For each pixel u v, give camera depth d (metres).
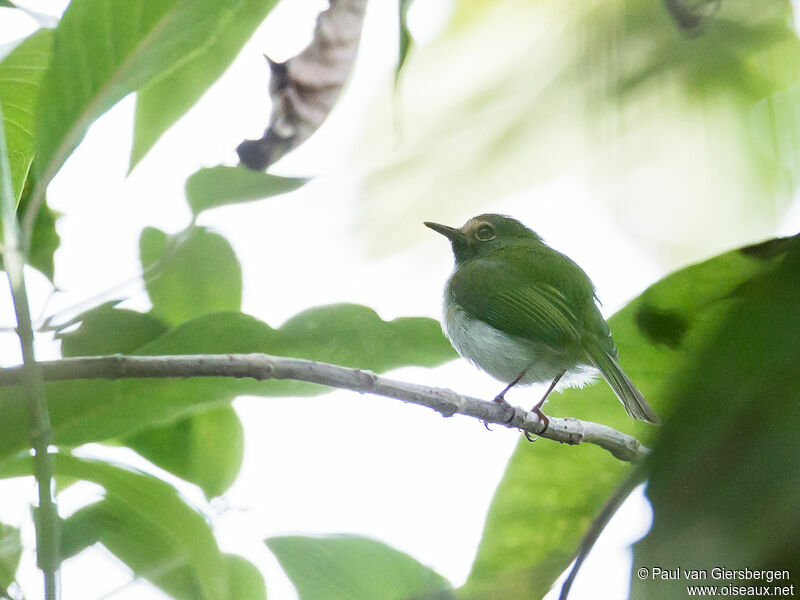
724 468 2.54
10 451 4.42
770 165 13.80
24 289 3.88
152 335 5.90
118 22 4.75
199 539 4.73
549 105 14.30
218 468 5.93
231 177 4.94
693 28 5.95
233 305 6.29
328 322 5.59
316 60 5.64
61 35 4.70
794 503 2.45
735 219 14.72
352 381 5.42
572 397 5.91
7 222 3.88
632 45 12.70
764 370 2.73
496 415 6.99
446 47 15.26
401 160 15.45
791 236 5.04
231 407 5.99
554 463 5.16
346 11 5.69
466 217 15.64
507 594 3.86
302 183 5.00
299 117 5.57
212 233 6.27
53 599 3.79
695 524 2.49
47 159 4.54
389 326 5.64
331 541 5.28
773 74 12.63
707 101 12.96
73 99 4.64
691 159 13.70
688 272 5.26
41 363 4.60
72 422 4.86
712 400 2.68
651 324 5.33
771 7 12.18
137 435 5.92
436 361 5.70
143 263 6.24
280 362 5.09
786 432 2.54
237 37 5.07
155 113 5.11
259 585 5.59
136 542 5.33
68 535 5.25
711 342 2.91
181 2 4.80
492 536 4.99
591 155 14.32
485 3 14.96
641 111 13.30
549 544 4.94
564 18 13.94
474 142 15.12
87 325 5.76
